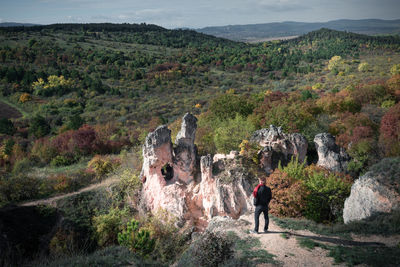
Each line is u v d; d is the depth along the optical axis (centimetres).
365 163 2936
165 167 2494
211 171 2062
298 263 852
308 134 3216
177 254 1619
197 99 10475
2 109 9138
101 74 13638
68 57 15175
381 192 1318
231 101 4309
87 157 3819
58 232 2072
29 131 6209
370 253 880
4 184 2359
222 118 4088
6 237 1920
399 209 1205
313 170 2033
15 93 10388
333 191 1791
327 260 861
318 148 2520
